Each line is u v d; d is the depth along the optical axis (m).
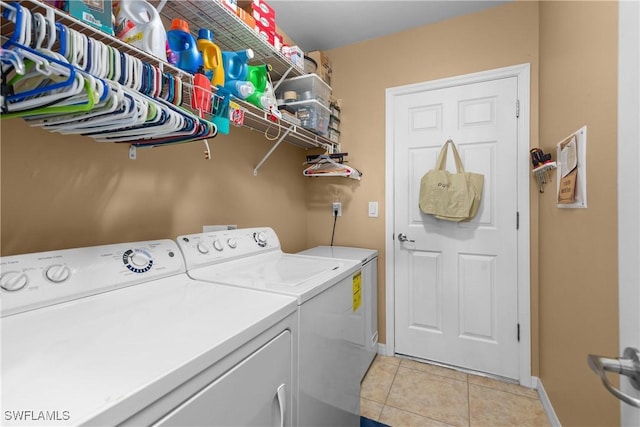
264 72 1.43
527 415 1.61
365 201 2.36
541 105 1.76
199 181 1.50
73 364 0.52
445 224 2.10
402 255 2.24
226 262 1.35
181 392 0.52
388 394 1.79
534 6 1.85
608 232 0.87
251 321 0.72
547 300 1.62
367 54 2.33
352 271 1.41
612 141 0.84
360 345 1.53
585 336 1.07
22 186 0.88
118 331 0.65
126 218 1.17
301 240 2.48
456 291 2.07
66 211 0.98
